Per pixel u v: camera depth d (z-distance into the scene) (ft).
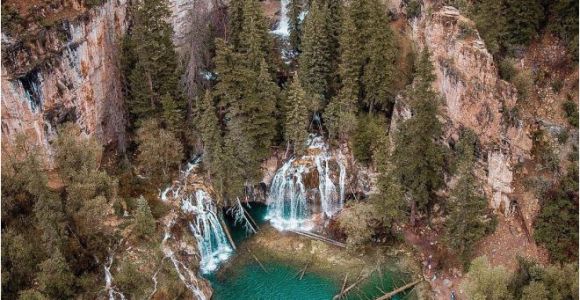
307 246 196.85
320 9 225.35
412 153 176.86
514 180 177.99
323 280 184.24
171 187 200.23
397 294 177.88
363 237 191.21
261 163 213.66
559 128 172.24
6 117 164.14
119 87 198.18
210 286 182.39
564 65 177.68
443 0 200.03
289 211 212.43
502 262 173.06
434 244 188.65
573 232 161.99
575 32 176.76
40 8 169.27
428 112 172.65
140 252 171.53
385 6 223.30
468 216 165.99
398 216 187.73
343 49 210.18
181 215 192.75
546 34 184.44
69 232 158.20
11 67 159.33
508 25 184.75
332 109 207.62
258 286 183.11
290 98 198.70
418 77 183.62
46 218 144.87
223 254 196.03
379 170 193.57
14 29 160.56
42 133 171.83
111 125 202.28
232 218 208.33
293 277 185.98
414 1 214.90
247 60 204.74
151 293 165.27
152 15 190.60
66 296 150.41
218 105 198.18
